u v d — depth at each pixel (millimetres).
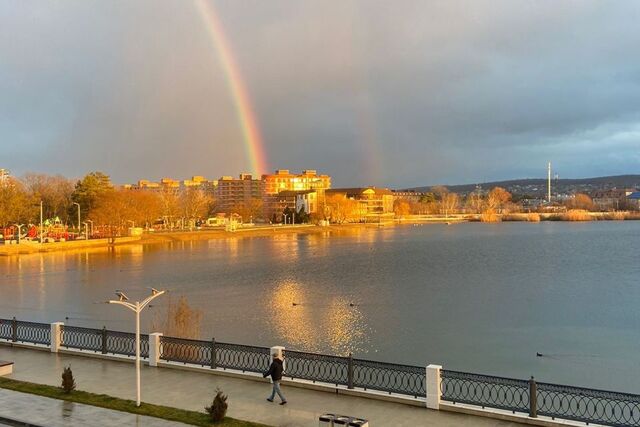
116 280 91750
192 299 72188
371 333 51688
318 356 23328
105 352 27312
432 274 101000
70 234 165000
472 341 48594
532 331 52719
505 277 96062
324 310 63969
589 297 74125
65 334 31438
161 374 24500
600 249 150875
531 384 18906
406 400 20594
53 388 22203
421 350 45344
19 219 150750
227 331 52000
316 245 178625
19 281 89812
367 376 29828
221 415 18734
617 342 48406
